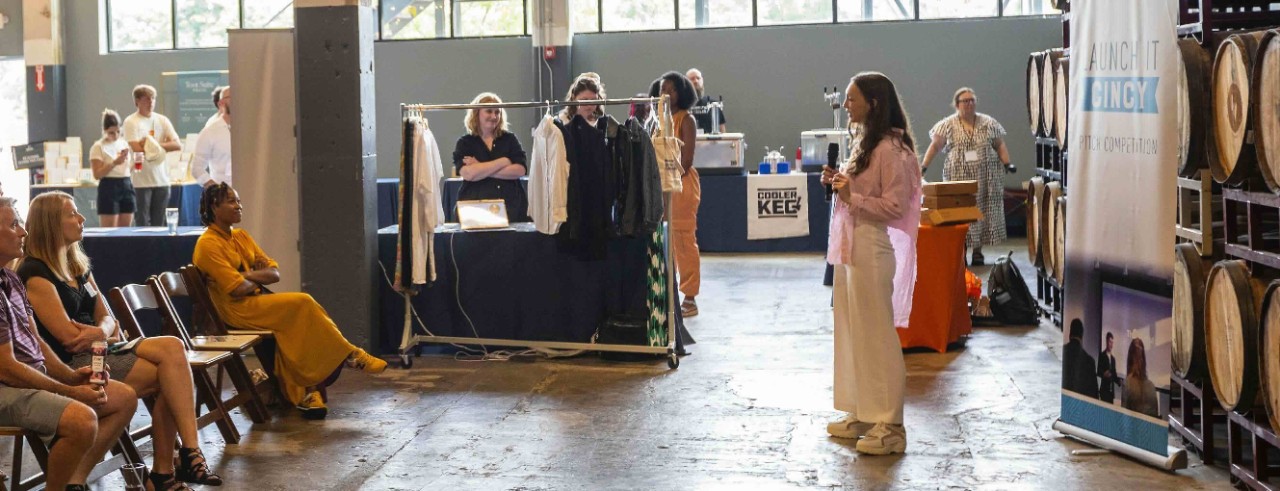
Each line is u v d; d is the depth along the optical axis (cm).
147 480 439
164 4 1530
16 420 388
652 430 521
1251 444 471
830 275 956
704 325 785
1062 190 743
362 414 559
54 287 440
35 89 1530
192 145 1376
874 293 470
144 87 1173
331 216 668
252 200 695
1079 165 482
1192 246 463
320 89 661
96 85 1541
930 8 1397
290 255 698
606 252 656
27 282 435
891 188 456
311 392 553
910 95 1405
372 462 478
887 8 1405
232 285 543
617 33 1453
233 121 691
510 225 715
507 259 684
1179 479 437
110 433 409
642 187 635
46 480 393
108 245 709
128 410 413
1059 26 1370
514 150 740
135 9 1534
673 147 661
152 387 442
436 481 452
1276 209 475
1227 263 420
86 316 459
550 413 556
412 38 1497
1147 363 445
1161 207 428
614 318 672
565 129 646
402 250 664
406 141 657
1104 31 459
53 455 388
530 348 695
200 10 1526
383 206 1062
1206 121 438
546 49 1439
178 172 1295
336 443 507
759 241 1183
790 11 1425
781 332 754
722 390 596
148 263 709
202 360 481
